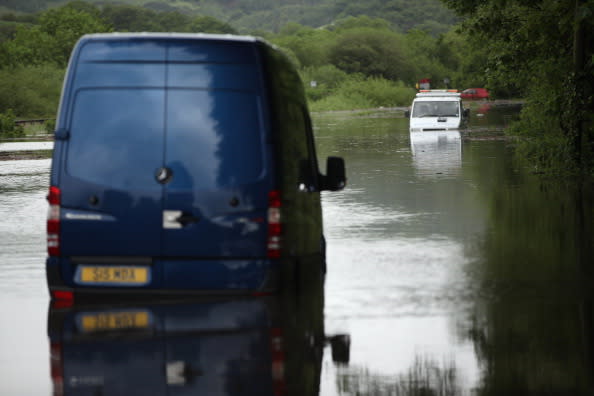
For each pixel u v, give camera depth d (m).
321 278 22.81
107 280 19.12
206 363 15.19
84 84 19.20
